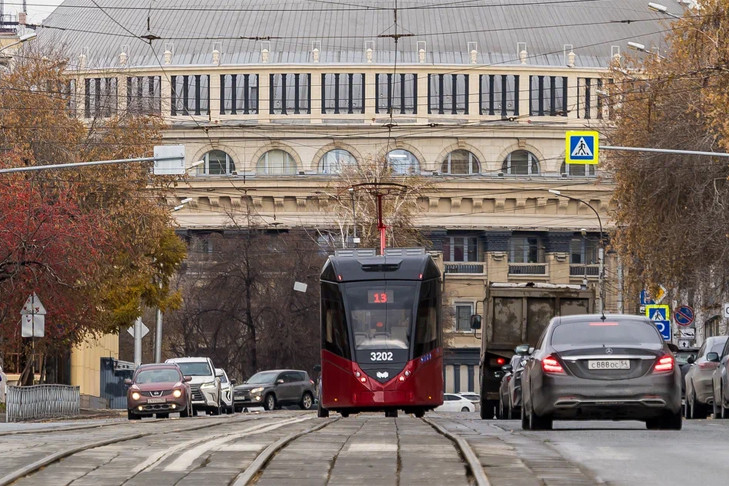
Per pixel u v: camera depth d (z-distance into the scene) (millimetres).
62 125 117125
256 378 155375
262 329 191375
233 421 67375
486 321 88312
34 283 100625
